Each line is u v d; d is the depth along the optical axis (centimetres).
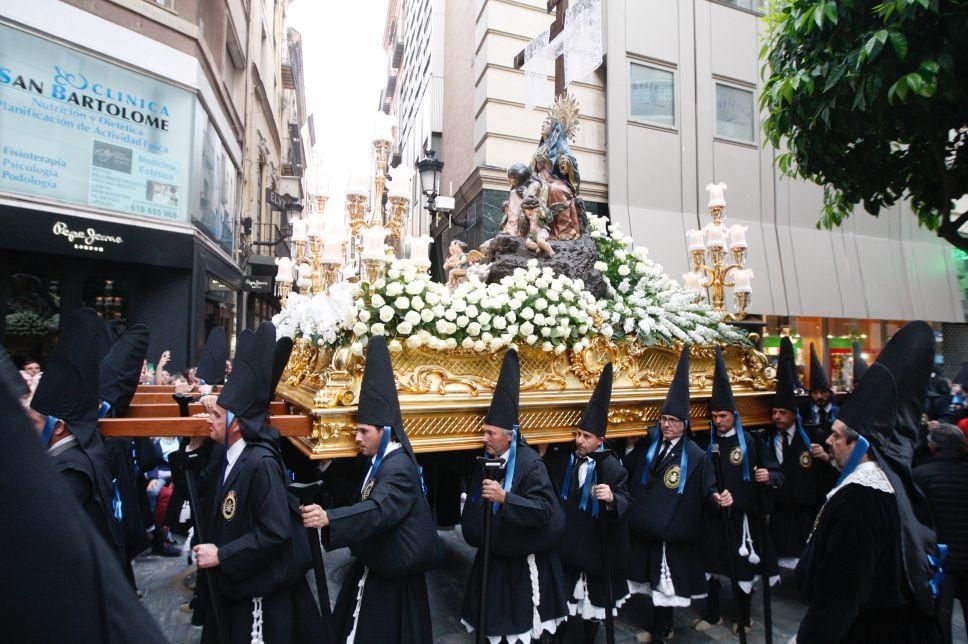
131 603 85
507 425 323
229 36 1466
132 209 957
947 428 358
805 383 1298
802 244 1355
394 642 279
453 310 362
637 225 1190
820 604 223
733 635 398
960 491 334
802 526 463
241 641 258
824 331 1384
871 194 550
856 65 418
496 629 311
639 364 462
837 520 227
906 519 222
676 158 1249
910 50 412
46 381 281
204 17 1212
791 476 461
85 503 276
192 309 1047
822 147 508
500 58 1134
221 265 1299
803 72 470
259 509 256
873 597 223
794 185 1370
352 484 439
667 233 1212
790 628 410
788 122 505
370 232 353
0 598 72
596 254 509
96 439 288
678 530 367
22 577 72
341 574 491
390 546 275
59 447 278
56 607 74
